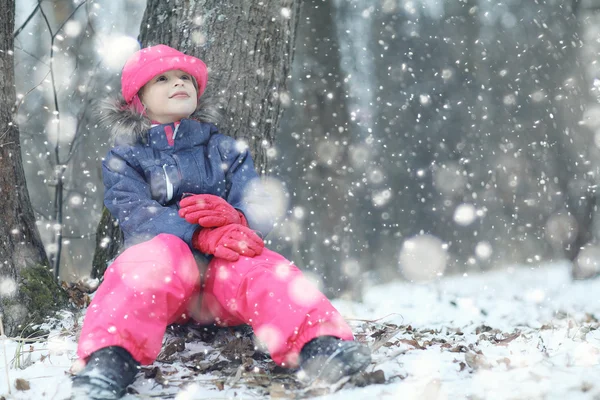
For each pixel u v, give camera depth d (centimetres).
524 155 898
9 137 321
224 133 349
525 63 915
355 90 820
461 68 1042
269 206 294
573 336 300
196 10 356
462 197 985
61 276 638
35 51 627
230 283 246
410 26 986
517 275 737
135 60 303
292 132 718
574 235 715
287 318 225
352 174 716
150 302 230
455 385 219
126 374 219
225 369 252
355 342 219
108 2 614
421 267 877
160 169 294
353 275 654
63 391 223
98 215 538
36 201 731
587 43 746
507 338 314
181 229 265
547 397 198
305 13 705
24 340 282
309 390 218
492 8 1002
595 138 701
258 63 361
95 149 517
